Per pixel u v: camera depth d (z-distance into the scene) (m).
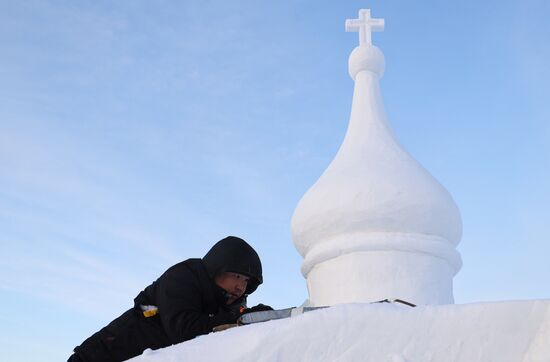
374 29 5.13
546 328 2.66
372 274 3.93
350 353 2.63
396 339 2.66
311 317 2.69
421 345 2.65
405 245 3.95
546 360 2.59
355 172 4.09
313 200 4.12
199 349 2.72
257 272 3.88
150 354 2.79
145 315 3.75
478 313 2.69
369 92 4.71
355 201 3.96
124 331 3.74
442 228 4.07
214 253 3.84
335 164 4.33
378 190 3.96
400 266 3.95
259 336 2.68
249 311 3.66
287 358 2.63
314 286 4.20
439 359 2.63
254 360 2.63
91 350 3.74
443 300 4.01
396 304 2.81
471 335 2.66
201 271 3.81
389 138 4.40
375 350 2.64
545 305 2.70
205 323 3.52
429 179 4.16
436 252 4.02
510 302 2.72
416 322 2.68
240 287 3.92
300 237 4.26
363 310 2.70
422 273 3.97
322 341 2.65
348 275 3.96
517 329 2.67
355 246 3.95
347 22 5.11
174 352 2.74
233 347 2.69
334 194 4.02
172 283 3.69
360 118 4.57
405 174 4.07
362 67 4.84
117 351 3.71
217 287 3.87
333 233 4.05
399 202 3.95
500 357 2.64
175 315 3.56
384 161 4.17
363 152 4.27
